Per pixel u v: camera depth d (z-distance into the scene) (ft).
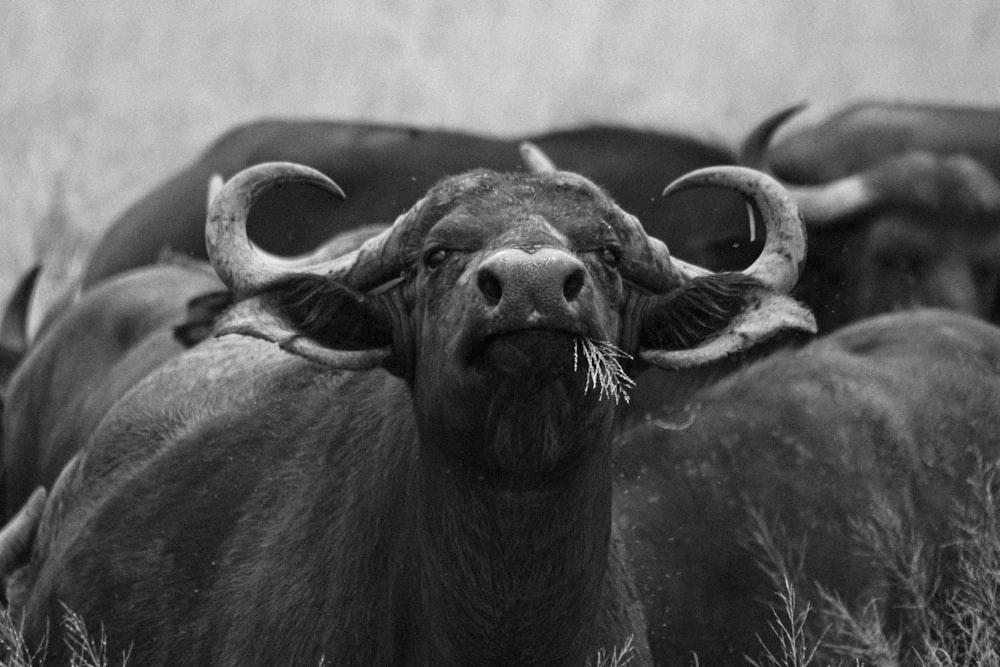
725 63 221.87
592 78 217.56
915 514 76.54
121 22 227.81
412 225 53.57
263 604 60.75
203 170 134.00
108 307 103.14
